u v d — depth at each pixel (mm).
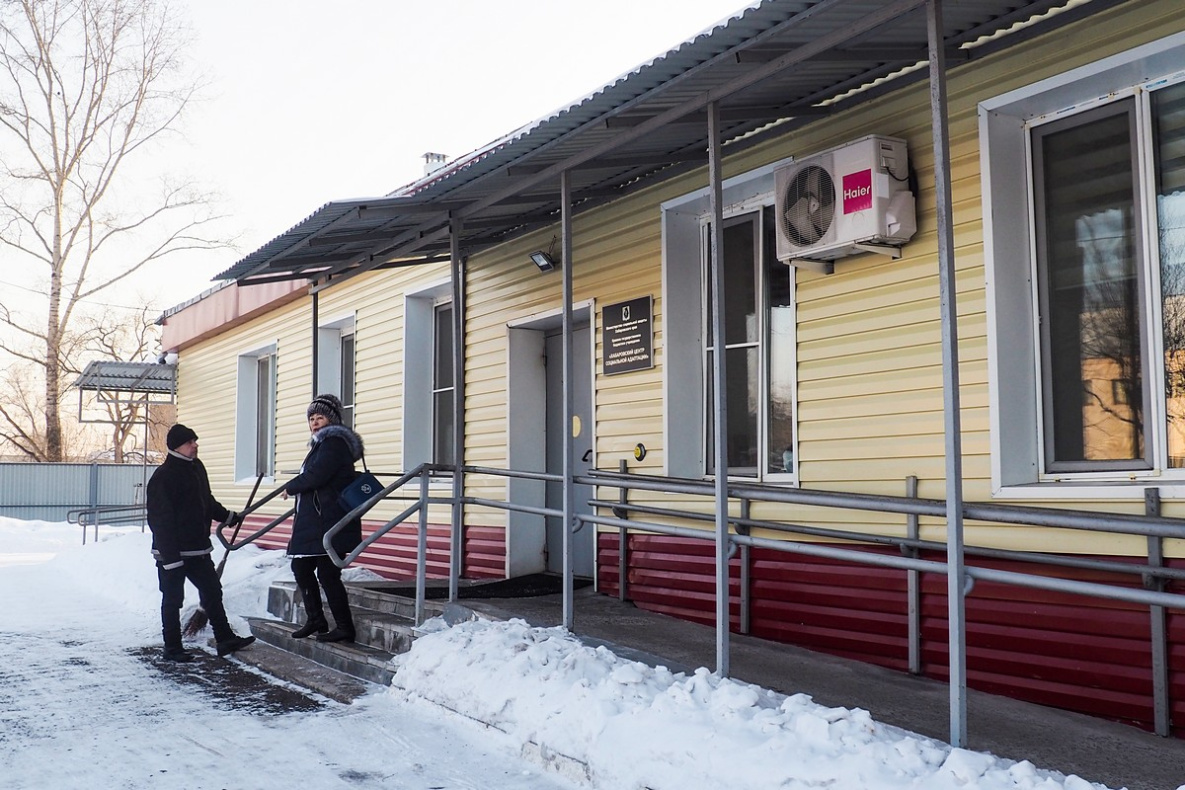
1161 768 3887
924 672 5359
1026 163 5238
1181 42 4449
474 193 6660
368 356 11133
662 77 4750
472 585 8211
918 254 5539
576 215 7926
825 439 6012
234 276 8641
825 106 5855
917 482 5484
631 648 5664
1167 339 4688
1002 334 5105
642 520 7203
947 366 3863
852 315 5895
